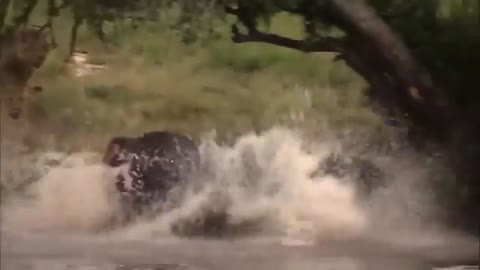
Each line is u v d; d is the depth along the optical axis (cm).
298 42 8406
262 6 8406
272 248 8400
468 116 8425
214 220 8406
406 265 8400
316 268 8400
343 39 8412
